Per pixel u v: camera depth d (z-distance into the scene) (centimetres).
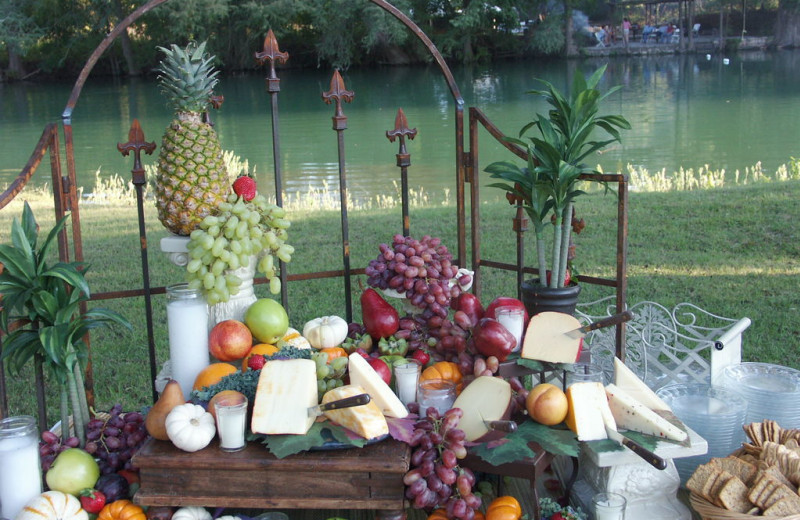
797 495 197
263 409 203
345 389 206
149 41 2828
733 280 535
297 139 1391
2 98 2286
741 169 981
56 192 250
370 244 654
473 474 223
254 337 251
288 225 249
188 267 234
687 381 294
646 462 214
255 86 2445
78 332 236
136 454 201
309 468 195
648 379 302
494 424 202
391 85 2377
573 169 245
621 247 251
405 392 227
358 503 198
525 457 202
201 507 207
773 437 227
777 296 499
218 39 2766
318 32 2922
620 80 2256
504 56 3088
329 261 611
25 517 202
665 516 218
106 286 570
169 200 238
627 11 3459
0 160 1229
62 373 231
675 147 1163
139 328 489
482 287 534
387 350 250
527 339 233
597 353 319
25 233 232
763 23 3341
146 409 238
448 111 1731
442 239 664
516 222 285
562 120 260
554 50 2966
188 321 232
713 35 3356
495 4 2878
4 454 206
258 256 258
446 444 201
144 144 263
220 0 2534
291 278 286
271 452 199
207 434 200
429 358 250
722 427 240
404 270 250
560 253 261
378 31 2642
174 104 245
